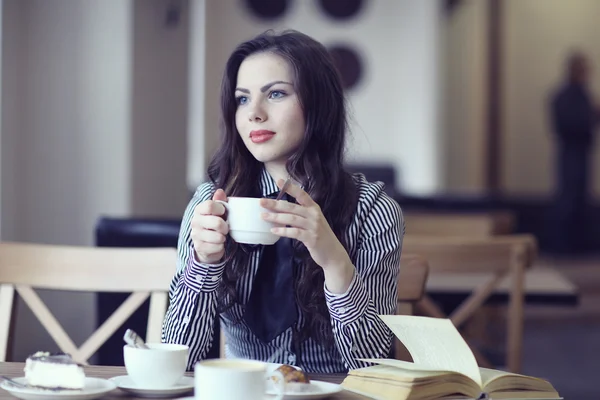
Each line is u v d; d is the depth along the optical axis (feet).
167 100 14.10
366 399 3.54
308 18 29.17
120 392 3.59
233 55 4.95
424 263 5.48
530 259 7.59
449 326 3.67
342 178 5.02
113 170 12.85
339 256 4.26
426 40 29.01
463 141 34.45
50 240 12.82
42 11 12.76
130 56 12.84
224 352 5.25
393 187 18.76
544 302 8.10
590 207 35.01
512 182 37.01
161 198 14.06
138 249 5.53
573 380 13.48
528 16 36.52
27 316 12.00
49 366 3.49
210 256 4.40
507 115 36.73
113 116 12.85
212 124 27.25
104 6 12.82
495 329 12.52
